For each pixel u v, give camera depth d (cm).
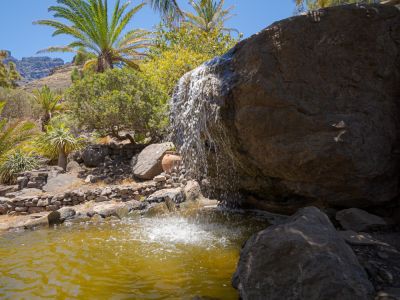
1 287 348
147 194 828
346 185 441
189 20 2212
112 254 447
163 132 1103
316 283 256
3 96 2077
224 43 1664
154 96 1107
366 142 425
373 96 443
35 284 354
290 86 454
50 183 925
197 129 610
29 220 662
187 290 327
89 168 1088
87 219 680
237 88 489
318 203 497
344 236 368
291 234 298
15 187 910
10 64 4906
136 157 1019
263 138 475
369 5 451
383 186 441
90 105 1053
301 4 1331
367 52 443
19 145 1181
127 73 1140
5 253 470
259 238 315
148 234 546
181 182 842
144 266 397
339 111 439
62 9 1741
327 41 449
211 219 618
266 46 470
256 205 638
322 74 450
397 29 447
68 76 4878
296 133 449
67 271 390
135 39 1981
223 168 619
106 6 1811
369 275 288
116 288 337
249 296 280
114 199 812
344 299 245
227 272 371
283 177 499
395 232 402
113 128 1116
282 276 272
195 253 441
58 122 1416
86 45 1923
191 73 649
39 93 2228
